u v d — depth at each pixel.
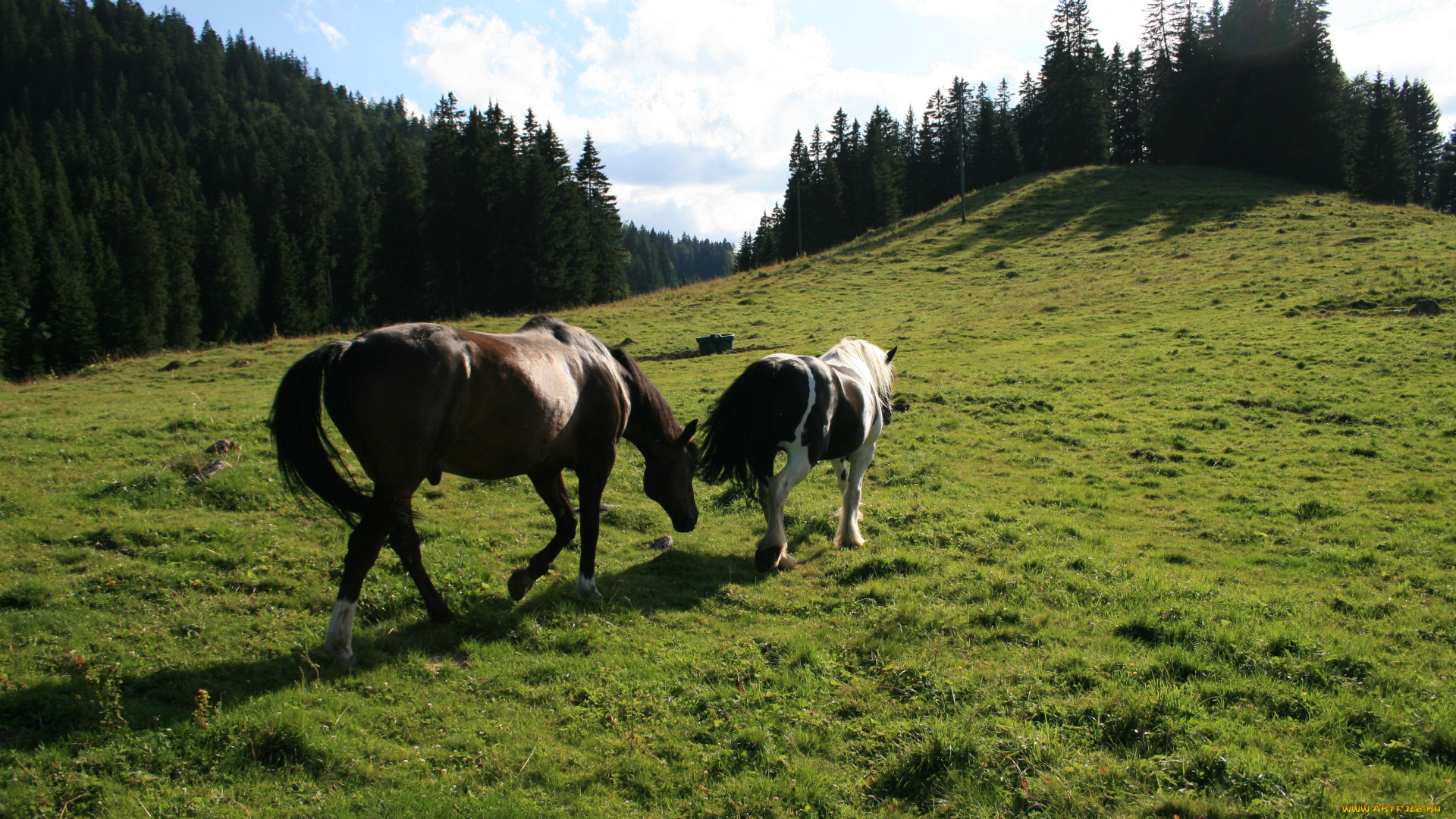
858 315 27.77
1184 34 62.22
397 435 4.68
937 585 6.52
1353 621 5.82
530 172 55.06
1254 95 55.69
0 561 5.71
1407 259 25.33
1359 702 4.36
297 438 4.52
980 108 77.25
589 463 6.17
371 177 104.75
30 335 46.12
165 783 3.55
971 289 30.95
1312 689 4.58
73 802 3.35
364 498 4.67
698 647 5.33
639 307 33.03
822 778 3.79
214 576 5.88
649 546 7.70
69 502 7.04
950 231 43.25
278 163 96.62
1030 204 46.75
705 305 32.19
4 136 89.50
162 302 58.56
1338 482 10.09
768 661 5.16
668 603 6.19
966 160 77.06
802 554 7.63
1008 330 22.83
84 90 133.00
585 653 5.21
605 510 8.55
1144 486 10.27
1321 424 12.74
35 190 65.56
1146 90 69.44
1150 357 17.78
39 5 142.25
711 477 7.06
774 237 85.62
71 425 10.81
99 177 85.75
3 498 6.92
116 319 54.34
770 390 6.87
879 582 6.58
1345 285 23.02
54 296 49.06
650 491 6.98
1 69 132.12
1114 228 39.44
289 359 22.33
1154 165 58.12
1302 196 42.88
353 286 69.06
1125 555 7.61
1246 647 5.10
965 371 17.50
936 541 7.83
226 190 92.25
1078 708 4.32
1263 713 4.30
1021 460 11.41
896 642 5.38
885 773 3.82
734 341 23.66
